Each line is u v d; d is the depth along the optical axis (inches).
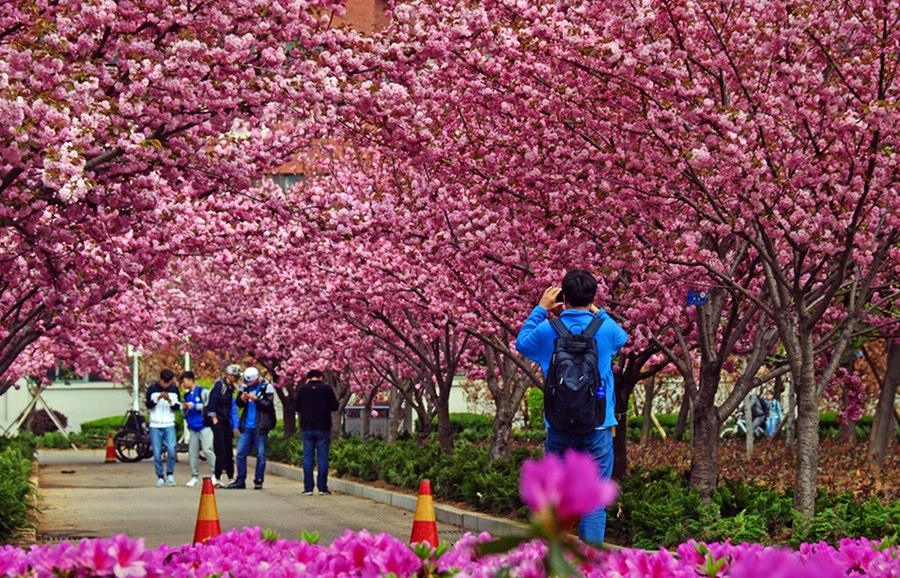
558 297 418.9
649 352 652.7
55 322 846.5
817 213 473.4
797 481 497.7
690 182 516.4
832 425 1768.0
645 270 519.5
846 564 247.0
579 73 524.1
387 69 542.3
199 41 484.1
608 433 390.6
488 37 537.0
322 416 898.1
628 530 513.3
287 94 515.5
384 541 242.1
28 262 664.4
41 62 458.3
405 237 704.4
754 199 460.4
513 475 651.5
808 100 463.8
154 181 547.8
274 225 805.2
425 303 815.7
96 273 741.9
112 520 684.1
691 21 484.1
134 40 491.5
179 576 232.8
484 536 236.1
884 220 498.9
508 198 586.9
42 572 213.9
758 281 639.8
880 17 470.3
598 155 521.7
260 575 229.1
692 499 510.0
